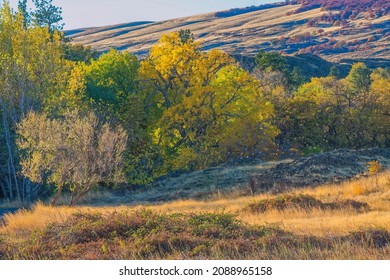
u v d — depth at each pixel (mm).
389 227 24094
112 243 21078
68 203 54062
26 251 20625
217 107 71125
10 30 62750
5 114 58312
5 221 35062
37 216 33594
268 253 18891
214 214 25125
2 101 58062
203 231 22359
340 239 20781
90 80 68250
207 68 74312
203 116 69875
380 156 62562
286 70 141875
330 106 85312
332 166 56781
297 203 34344
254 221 29438
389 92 89500
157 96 74938
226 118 73375
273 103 84438
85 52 115000
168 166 67250
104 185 61281
